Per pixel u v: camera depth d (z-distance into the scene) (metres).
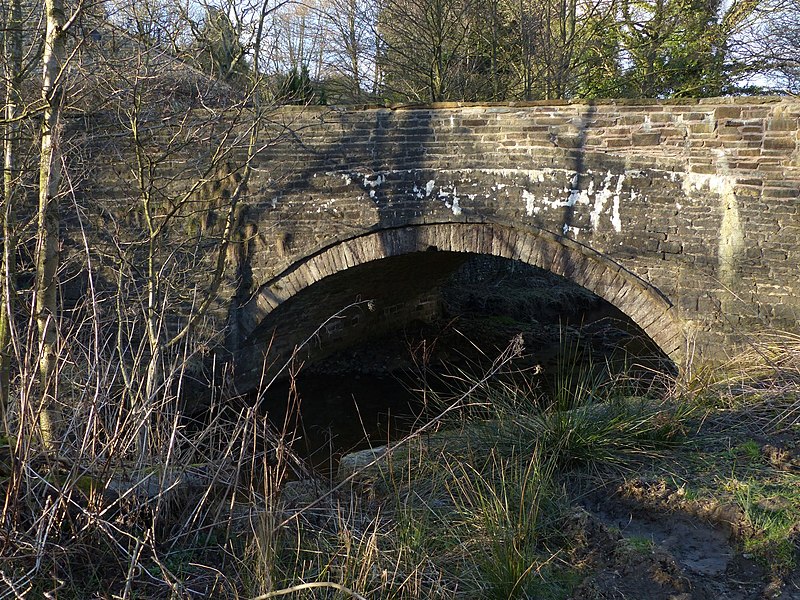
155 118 8.00
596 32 15.20
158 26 7.52
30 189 8.34
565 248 8.08
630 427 4.95
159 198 9.62
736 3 14.52
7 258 4.99
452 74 15.06
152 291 6.58
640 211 7.64
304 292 9.91
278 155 9.34
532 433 4.97
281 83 10.80
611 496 4.38
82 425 3.71
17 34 7.14
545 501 4.12
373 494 4.39
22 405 3.31
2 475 3.54
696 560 3.67
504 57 15.54
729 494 4.11
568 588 3.40
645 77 14.88
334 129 9.05
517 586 3.34
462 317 15.45
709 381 5.63
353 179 9.04
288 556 3.61
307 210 9.32
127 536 3.46
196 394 9.41
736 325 7.30
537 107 8.03
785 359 5.74
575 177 7.91
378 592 3.27
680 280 7.52
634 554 3.57
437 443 5.11
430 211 8.69
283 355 11.45
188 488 3.87
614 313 16.73
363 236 9.10
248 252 9.65
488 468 4.70
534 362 12.66
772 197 7.07
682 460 4.62
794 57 13.77
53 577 3.06
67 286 9.51
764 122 7.05
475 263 17.61
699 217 7.39
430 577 3.42
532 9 14.70
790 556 3.50
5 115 6.59
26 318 5.33
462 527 3.91
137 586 3.27
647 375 7.51
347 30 15.32
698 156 7.35
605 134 7.74
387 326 14.18
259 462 4.59
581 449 4.78
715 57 14.69
